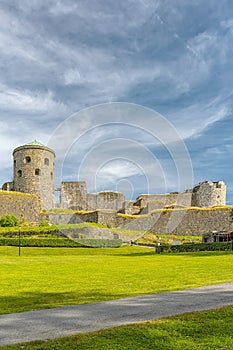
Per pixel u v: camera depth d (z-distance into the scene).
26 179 56.47
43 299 11.59
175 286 13.48
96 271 18.52
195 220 57.41
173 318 8.77
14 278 16.17
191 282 14.48
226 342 7.57
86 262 23.77
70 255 31.78
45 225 47.41
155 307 10.02
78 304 10.61
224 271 17.92
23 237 40.19
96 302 10.85
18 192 53.16
